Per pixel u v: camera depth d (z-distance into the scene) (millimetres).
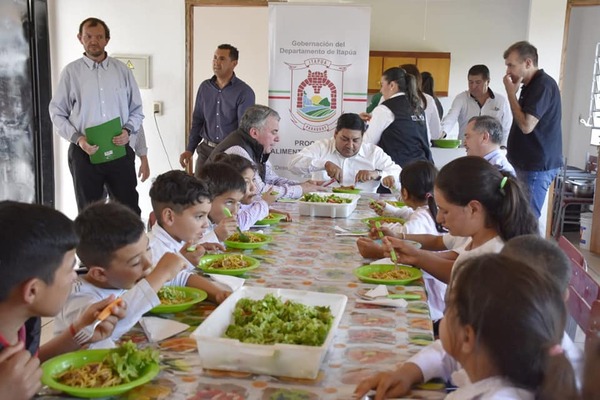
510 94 3881
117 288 1590
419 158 4340
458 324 952
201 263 1994
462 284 954
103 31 4168
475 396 917
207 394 1111
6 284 1091
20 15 4918
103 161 4090
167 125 5961
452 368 1225
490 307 901
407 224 2516
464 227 1777
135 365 1160
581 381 741
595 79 7195
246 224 2611
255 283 1843
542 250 1345
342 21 4562
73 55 5926
